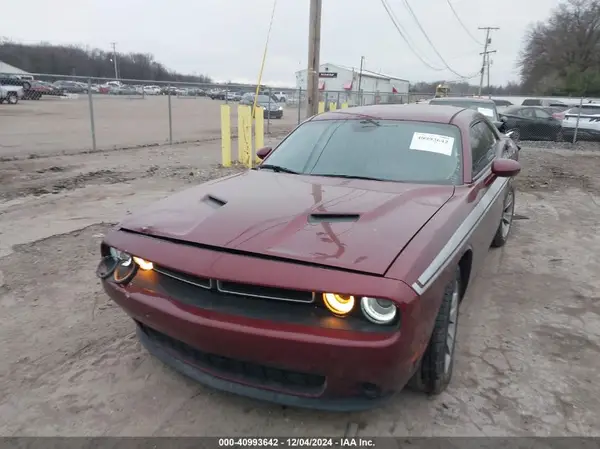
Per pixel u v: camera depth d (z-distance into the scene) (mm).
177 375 2881
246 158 10641
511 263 4906
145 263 2486
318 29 10430
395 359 2035
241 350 2156
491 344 3309
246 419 2516
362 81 55625
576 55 63688
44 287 4043
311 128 4047
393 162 3451
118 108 31328
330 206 2684
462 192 3115
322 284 2027
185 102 41438
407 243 2281
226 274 2145
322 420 2514
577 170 11555
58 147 12977
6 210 6402
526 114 18891
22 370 2926
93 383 2805
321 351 2041
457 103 12469
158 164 10609
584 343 3346
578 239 5793
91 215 6230
